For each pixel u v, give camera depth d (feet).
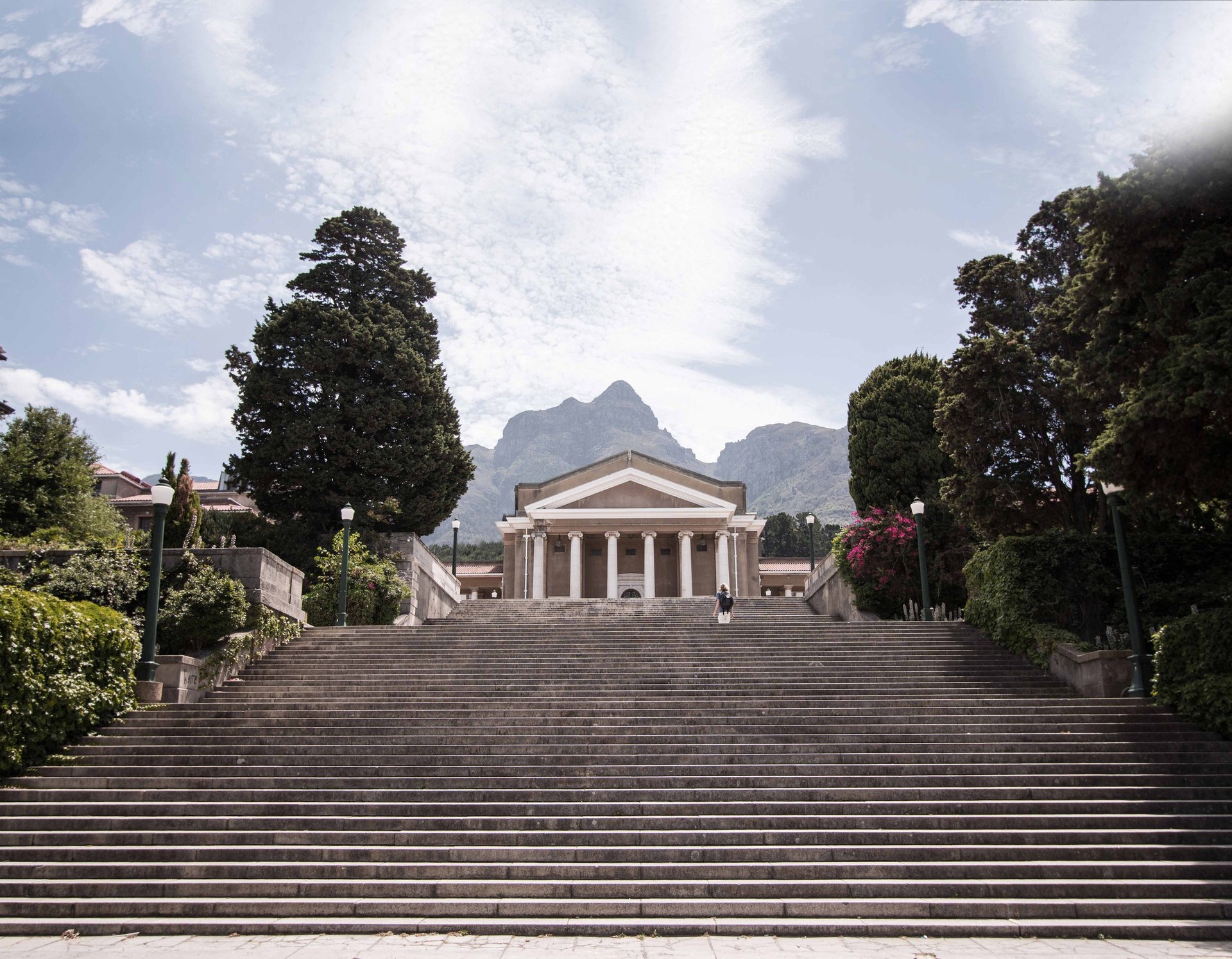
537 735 45.78
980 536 79.56
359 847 34.50
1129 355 46.44
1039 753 42.16
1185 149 41.09
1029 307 79.56
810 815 36.58
